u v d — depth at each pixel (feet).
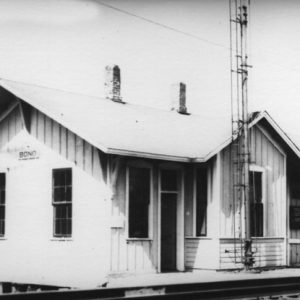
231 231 58.39
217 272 55.72
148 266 53.47
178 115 66.74
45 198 55.77
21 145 58.49
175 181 58.49
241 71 58.90
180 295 35.40
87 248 51.83
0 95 58.39
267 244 62.80
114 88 64.23
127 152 49.57
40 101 54.65
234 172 59.72
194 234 58.13
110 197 50.88
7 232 58.39
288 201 67.67
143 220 54.03
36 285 55.21
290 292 41.04
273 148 65.05
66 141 54.85
